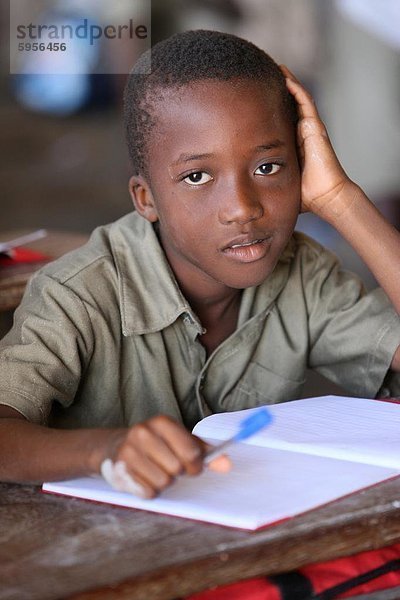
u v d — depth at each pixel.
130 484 1.40
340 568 1.46
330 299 2.28
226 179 1.87
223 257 1.90
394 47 6.70
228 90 1.86
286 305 2.23
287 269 2.23
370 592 1.45
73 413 2.03
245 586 1.40
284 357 2.23
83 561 1.29
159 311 2.04
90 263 2.02
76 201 9.23
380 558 1.49
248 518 1.36
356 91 7.16
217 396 2.17
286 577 1.42
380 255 2.15
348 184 2.18
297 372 2.25
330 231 6.70
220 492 1.46
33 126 11.48
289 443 1.65
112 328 2.00
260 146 1.86
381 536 1.42
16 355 1.86
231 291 2.11
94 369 2.00
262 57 1.96
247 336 2.16
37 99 11.77
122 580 1.24
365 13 5.57
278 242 1.92
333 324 2.27
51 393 1.85
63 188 9.62
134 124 1.96
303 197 2.19
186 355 2.09
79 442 1.51
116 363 2.01
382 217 2.18
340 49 7.18
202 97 1.85
